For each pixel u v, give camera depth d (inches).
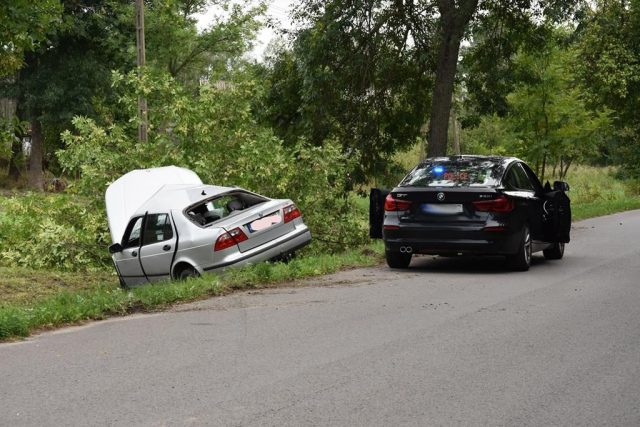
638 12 1531.7
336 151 744.3
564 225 547.5
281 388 235.8
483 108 1058.1
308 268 490.9
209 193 540.4
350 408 215.8
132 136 793.6
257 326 331.3
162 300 396.5
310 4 979.3
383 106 1039.0
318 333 314.3
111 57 1957.4
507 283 450.6
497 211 485.4
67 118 1841.8
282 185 699.4
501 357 272.1
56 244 695.1
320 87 967.0
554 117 1310.3
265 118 1050.7
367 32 964.6
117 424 204.5
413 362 265.6
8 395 232.5
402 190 505.0
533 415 209.8
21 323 320.8
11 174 2066.9
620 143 1984.5
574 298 394.6
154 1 1792.6
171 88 733.3
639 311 358.0
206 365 265.1
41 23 663.8
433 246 492.1
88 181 705.0
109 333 323.9
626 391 231.3
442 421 204.8
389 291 423.2
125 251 548.4
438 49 975.6
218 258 495.8
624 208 1232.2
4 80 1907.0
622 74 1545.3
